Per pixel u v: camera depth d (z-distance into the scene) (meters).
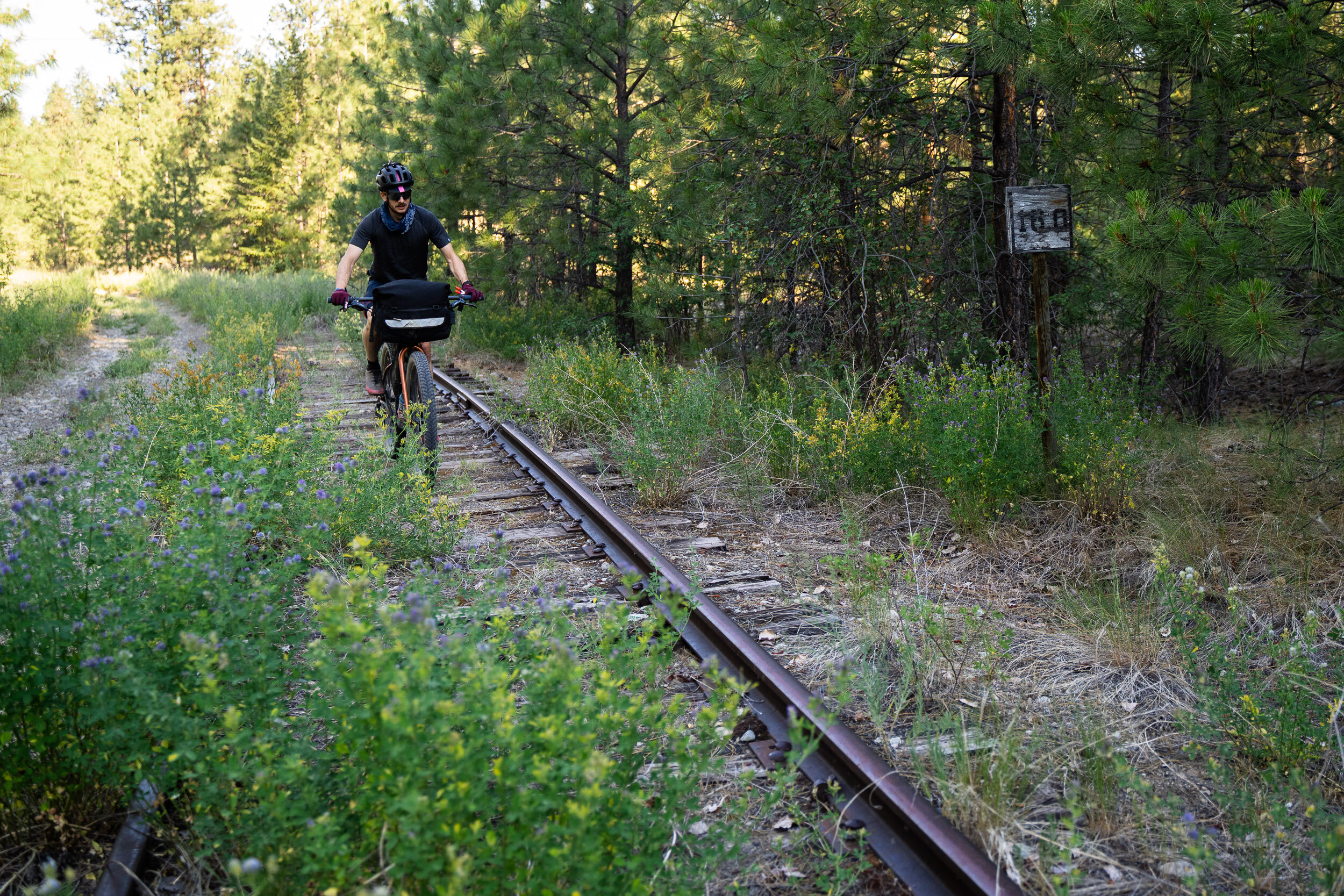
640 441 6.70
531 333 15.06
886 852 2.62
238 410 6.30
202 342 16.89
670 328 14.12
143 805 2.69
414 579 3.87
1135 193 4.65
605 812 2.34
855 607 4.41
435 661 2.52
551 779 2.20
